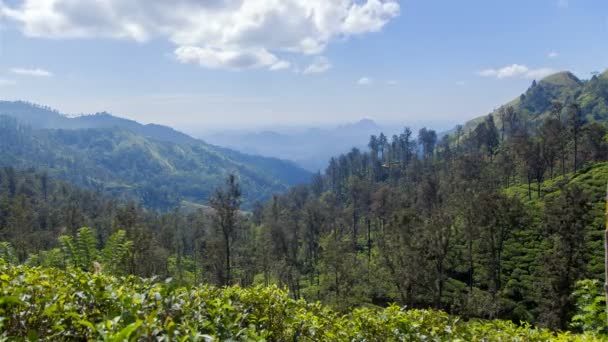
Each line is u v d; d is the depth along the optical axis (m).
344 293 44.53
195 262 76.94
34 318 3.76
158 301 4.20
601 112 178.62
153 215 121.88
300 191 161.25
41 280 4.60
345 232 93.00
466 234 54.06
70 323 3.94
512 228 58.91
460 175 91.38
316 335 5.85
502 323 8.19
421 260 43.62
